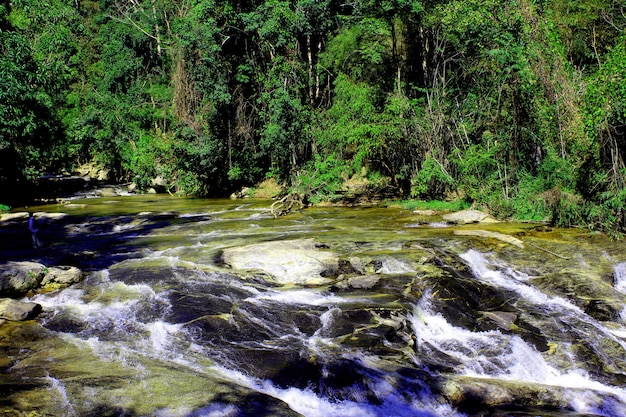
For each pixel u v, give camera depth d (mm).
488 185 19156
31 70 23859
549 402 7301
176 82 28719
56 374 6941
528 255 12742
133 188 33562
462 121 21531
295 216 19875
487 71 21125
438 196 21656
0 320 8906
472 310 10141
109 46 43438
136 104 40250
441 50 23406
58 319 9078
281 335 8609
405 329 8992
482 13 19844
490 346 8891
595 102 15695
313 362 7699
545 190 16938
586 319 10008
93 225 18516
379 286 10828
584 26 22031
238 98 28234
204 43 26672
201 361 7645
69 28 38750
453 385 7285
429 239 13875
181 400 6277
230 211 21906
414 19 24266
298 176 25453
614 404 7273
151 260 13016
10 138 25031
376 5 25453
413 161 22875
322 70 29719
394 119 22062
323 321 9109
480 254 12773
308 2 28328
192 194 30000
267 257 12383
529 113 18734
